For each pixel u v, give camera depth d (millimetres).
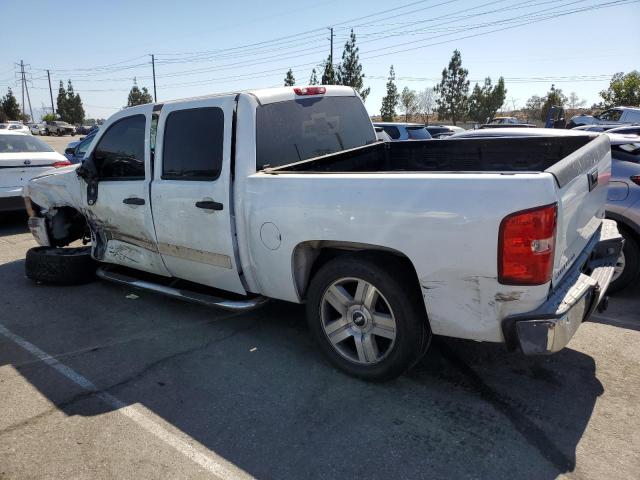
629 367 3439
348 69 36438
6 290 5406
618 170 4598
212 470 2578
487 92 57375
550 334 2574
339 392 3236
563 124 16484
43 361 3803
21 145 8820
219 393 3283
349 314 3297
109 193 4602
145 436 2871
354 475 2504
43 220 5730
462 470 2510
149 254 4500
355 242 3045
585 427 2809
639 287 5000
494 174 2611
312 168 3891
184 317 4559
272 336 4102
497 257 2586
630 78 36375
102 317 4613
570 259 3082
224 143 3656
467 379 3338
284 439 2795
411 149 4930
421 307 3049
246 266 3713
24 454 2740
